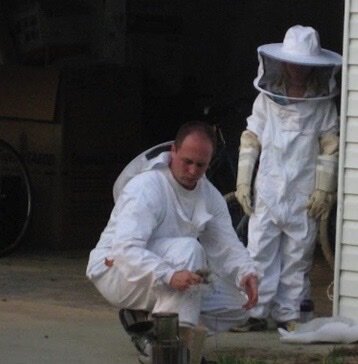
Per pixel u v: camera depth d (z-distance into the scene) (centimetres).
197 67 2848
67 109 2425
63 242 2448
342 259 1599
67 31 2591
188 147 1262
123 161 2506
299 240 1641
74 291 1919
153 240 1284
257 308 1636
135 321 1334
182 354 1117
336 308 1608
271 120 1652
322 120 1647
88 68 2455
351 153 1589
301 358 1440
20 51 2623
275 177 1639
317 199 1625
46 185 2456
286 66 1638
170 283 1217
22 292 1903
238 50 2855
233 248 1323
